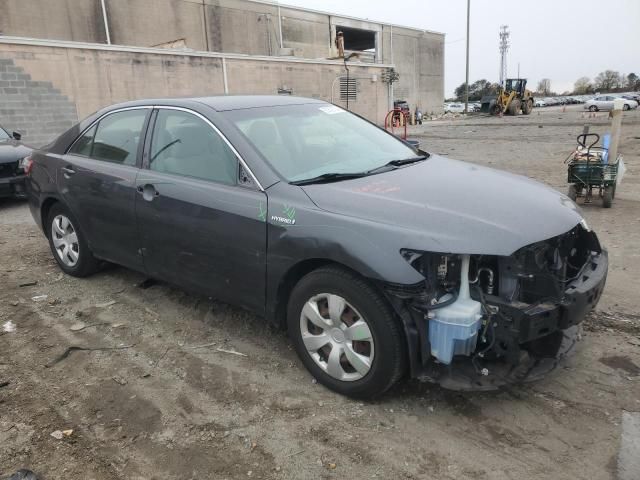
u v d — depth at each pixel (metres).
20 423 2.91
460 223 2.75
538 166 11.73
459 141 19.66
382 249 2.72
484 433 2.76
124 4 31.80
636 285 4.57
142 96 18.97
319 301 3.09
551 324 2.72
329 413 2.95
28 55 15.67
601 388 3.10
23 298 4.57
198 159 3.67
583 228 3.28
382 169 3.64
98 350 3.68
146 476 2.52
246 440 2.75
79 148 4.71
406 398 3.07
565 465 2.52
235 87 22.62
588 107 47.56
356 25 49.16
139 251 4.10
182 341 3.79
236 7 38.47
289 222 3.06
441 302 2.71
